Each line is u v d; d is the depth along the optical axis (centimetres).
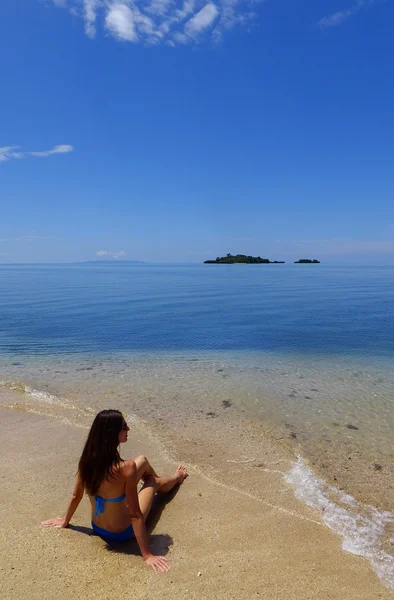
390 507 529
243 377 1144
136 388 1040
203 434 759
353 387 1055
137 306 2989
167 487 539
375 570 399
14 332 1872
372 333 1881
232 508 507
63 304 3109
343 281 6219
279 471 620
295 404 928
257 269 11819
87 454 419
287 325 2125
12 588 355
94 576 374
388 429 795
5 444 692
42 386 1052
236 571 388
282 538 446
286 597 356
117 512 416
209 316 2464
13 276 8381
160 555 410
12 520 462
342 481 596
